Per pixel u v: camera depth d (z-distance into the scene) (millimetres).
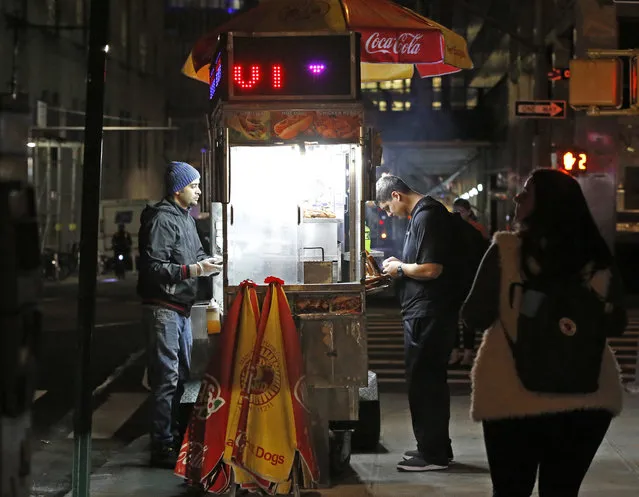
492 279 3693
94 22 4570
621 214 23875
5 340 3312
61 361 11883
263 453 5203
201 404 5383
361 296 5566
